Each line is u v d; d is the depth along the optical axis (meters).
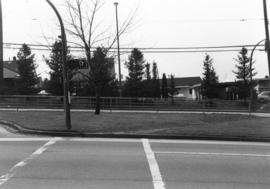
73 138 15.27
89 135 15.97
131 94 53.41
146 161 10.23
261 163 10.24
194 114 28.28
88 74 28.00
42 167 9.23
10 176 8.25
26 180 7.92
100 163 9.84
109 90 41.78
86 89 40.56
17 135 15.97
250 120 23.42
